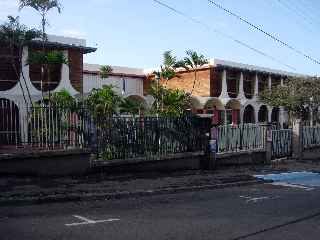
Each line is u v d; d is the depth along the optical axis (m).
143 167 14.67
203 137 16.92
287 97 30.06
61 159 12.45
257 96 33.59
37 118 12.32
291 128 23.17
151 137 15.23
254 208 9.83
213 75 31.20
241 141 19.14
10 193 9.63
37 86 22.27
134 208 9.30
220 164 17.72
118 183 12.07
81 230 7.15
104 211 8.83
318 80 29.69
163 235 7.04
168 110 20.55
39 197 9.41
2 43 18.86
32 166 11.85
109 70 28.84
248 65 33.16
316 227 8.05
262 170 17.59
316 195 12.36
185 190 12.18
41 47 22.00
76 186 11.09
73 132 12.97
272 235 7.32
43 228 7.18
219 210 9.41
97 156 13.64
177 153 15.92
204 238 6.96
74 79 23.50
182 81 32.53
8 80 21.14
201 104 28.75
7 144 11.85
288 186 14.27
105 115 14.27
